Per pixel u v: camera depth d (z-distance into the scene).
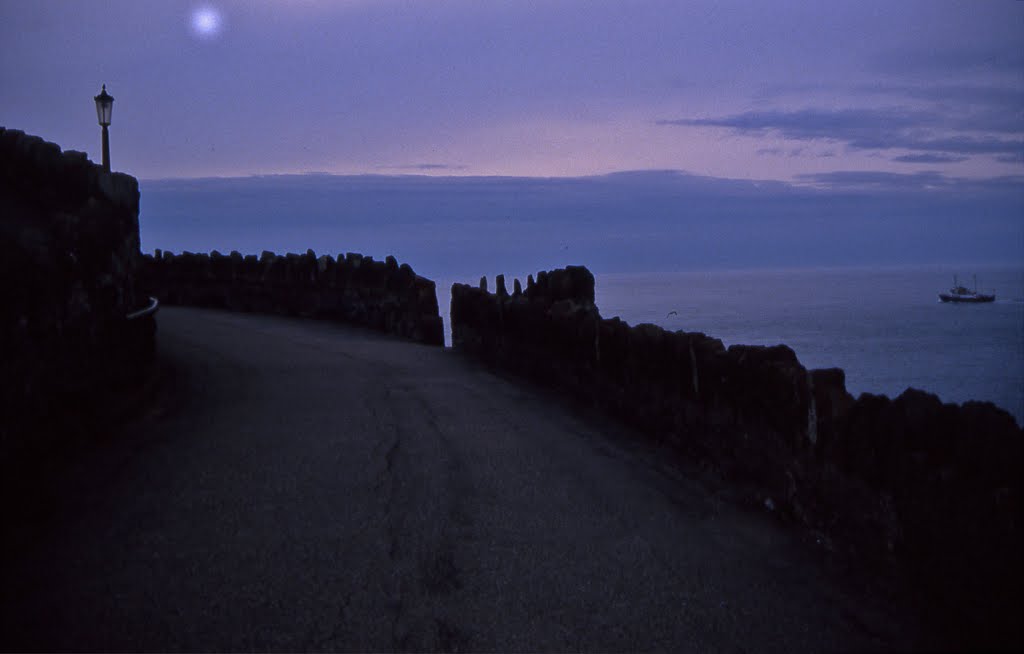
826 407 5.57
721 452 7.20
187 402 10.23
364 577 5.29
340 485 7.11
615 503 6.77
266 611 4.78
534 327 12.56
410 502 6.74
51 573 5.19
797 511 5.91
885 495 4.86
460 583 5.26
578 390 10.99
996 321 131.50
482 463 7.94
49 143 8.34
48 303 6.56
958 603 4.20
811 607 4.87
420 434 9.04
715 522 6.27
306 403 10.45
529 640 4.57
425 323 17.36
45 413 6.46
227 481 7.11
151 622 4.61
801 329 126.81
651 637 4.61
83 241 7.52
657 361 8.64
